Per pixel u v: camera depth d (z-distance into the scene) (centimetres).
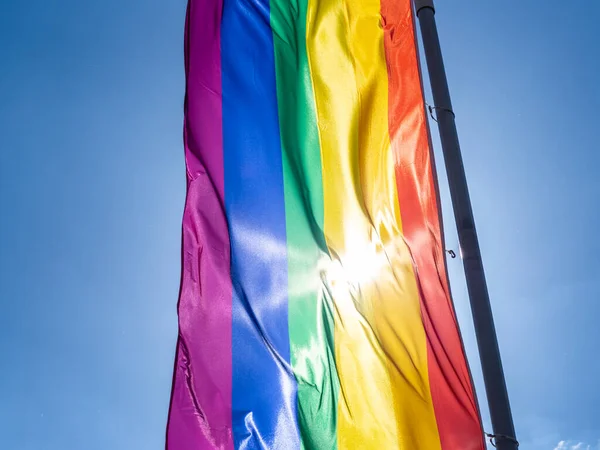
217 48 665
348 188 606
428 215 582
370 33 662
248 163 619
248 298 570
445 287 560
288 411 535
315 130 632
